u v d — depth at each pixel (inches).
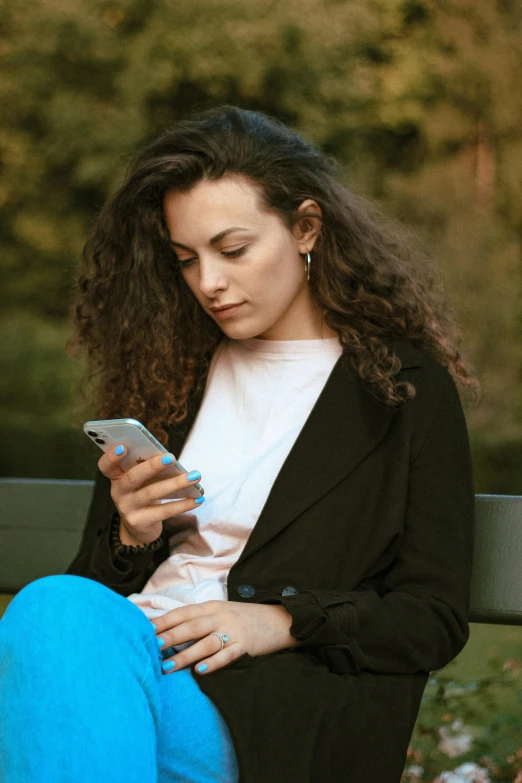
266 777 66.2
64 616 63.3
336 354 87.3
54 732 59.6
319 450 82.7
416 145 454.0
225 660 71.0
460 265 413.4
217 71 442.6
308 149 89.3
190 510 83.6
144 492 78.4
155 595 81.8
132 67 449.7
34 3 464.4
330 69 443.8
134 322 92.5
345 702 72.0
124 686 62.3
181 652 71.1
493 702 122.1
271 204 83.7
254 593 78.5
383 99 447.2
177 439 89.6
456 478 82.2
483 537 92.1
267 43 439.8
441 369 85.7
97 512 89.8
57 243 483.2
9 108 470.9
